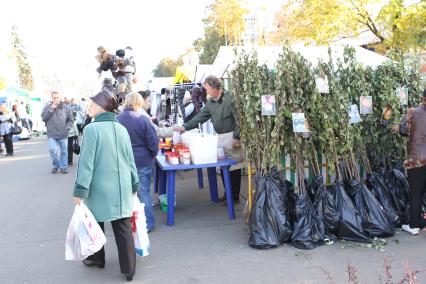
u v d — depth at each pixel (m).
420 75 5.47
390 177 5.08
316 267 3.96
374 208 4.59
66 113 10.08
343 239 4.54
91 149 3.60
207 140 5.33
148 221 5.18
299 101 4.62
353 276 2.99
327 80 4.65
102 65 8.87
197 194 7.14
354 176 4.86
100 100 3.76
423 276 3.66
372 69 5.32
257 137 4.80
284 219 4.50
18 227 5.71
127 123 4.86
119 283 3.85
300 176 4.79
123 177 3.74
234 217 5.66
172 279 3.87
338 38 12.73
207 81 5.75
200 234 5.06
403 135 4.69
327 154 4.84
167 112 11.80
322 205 4.61
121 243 3.82
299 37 12.84
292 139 4.78
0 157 14.12
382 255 4.15
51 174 10.07
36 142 20.17
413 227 4.60
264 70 4.88
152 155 5.04
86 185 3.57
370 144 5.28
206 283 3.76
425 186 4.61
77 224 3.64
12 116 14.65
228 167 5.68
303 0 12.64
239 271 3.96
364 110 4.99
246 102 4.80
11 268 4.29
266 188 4.60
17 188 8.53
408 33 9.25
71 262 4.39
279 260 4.16
